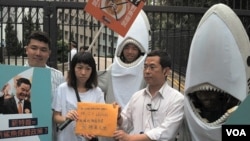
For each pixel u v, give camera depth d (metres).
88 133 3.13
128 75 4.60
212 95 3.34
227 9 3.23
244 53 3.16
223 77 3.12
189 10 6.46
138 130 3.31
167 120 3.22
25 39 6.88
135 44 4.63
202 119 3.23
